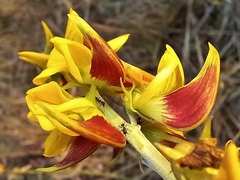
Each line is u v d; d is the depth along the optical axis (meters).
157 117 0.07
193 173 0.06
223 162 0.06
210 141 0.07
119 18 0.26
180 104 0.07
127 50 0.25
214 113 0.23
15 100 0.24
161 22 0.25
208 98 0.07
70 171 0.21
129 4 0.26
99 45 0.07
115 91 0.08
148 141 0.07
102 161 0.22
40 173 0.21
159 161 0.07
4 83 0.25
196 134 0.22
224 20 0.24
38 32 0.27
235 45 0.24
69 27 0.08
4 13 0.28
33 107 0.08
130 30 0.25
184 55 0.24
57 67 0.08
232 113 0.23
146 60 0.25
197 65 0.24
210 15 0.25
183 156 0.07
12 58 0.26
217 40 0.25
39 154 0.22
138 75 0.08
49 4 0.27
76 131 0.07
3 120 0.23
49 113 0.07
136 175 0.22
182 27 0.25
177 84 0.08
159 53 0.25
